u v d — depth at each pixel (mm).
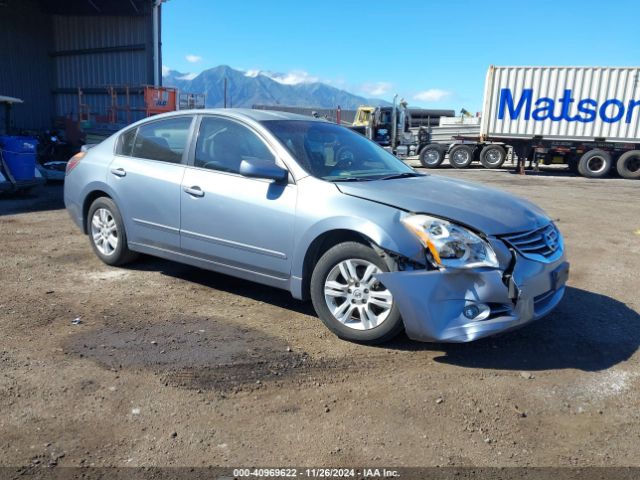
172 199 4629
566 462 2541
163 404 2920
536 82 19469
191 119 4738
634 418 2926
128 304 4414
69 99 24156
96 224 5465
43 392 2988
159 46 21172
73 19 23094
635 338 4004
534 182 16828
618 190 14781
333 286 3771
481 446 2645
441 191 3941
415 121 36781
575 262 6273
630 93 18516
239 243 4219
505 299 3340
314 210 3775
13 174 9797
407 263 3465
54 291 4668
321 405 2973
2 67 22547
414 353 3635
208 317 4184
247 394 3059
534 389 3205
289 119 4617
